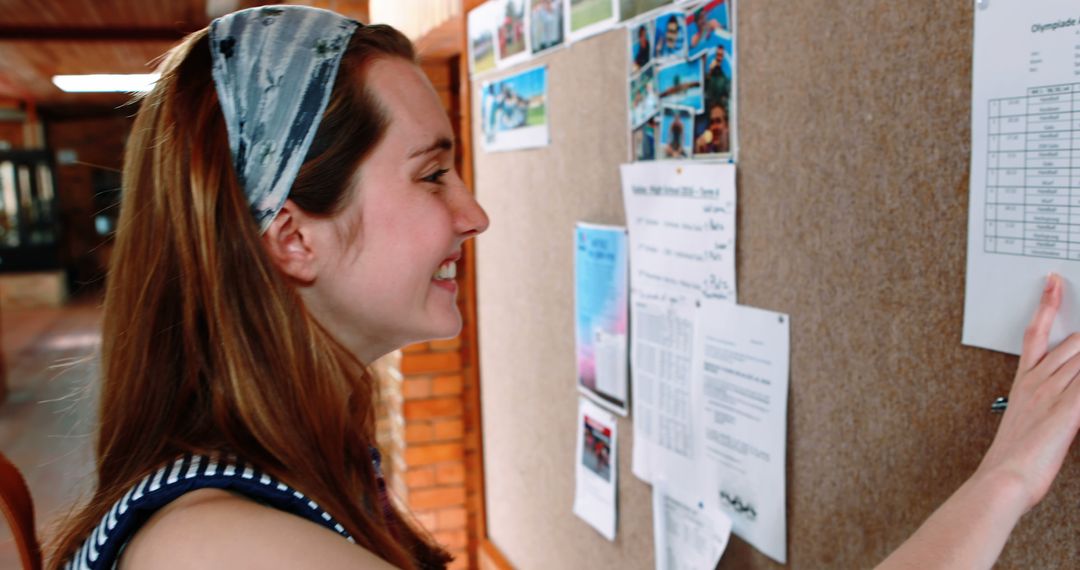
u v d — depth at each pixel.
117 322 0.72
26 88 11.41
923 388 0.85
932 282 0.83
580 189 1.50
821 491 1.00
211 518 0.58
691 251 1.19
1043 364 0.70
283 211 0.71
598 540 1.57
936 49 0.79
